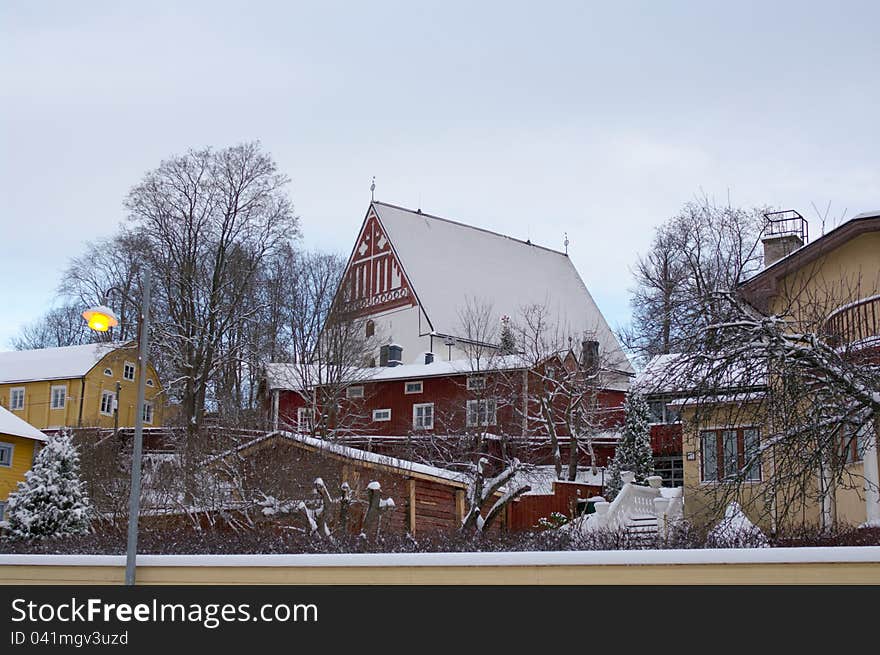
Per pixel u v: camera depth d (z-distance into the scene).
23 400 62.25
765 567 13.34
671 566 13.73
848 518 22.98
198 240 50.44
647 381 18.22
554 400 47.94
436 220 75.19
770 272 22.20
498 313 71.62
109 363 62.69
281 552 19.17
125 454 31.94
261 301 56.59
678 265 49.66
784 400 15.89
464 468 40.16
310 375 52.06
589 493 37.56
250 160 51.81
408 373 54.81
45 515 26.52
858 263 22.33
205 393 48.25
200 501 24.08
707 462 21.22
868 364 16.50
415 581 15.11
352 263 72.88
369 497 22.91
